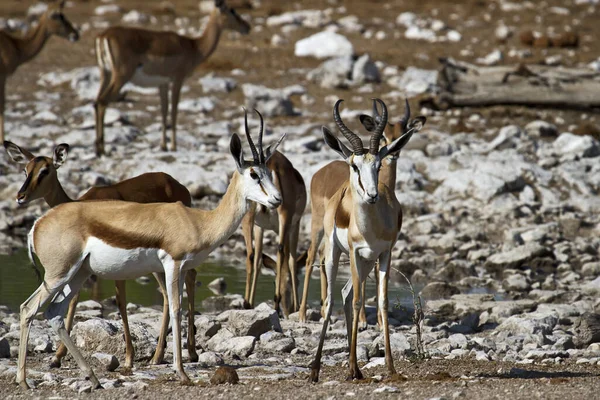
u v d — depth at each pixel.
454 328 39.59
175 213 28.25
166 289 29.72
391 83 92.88
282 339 34.50
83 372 28.11
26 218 60.41
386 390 25.56
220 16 74.25
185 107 84.00
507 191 65.12
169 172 65.50
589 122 82.56
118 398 25.56
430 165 68.25
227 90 89.88
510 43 111.12
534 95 83.12
